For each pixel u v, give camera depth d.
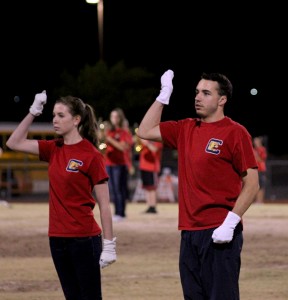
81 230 14.12
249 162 13.45
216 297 13.33
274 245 30.78
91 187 14.33
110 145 40.41
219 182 13.49
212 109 13.70
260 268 25.05
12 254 28.08
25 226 38.66
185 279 13.67
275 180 89.88
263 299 20.20
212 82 13.70
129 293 20.80
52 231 14.23
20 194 71.44
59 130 14.33
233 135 13.51
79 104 14.45
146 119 14.09
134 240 32.31
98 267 14.35
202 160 13.49
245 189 13.43
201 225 13.45
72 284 14.45
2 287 21.55
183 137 13.86
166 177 64.19
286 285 22.11
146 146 45.66
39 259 26.83
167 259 26.86
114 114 39.97
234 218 13.21
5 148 70.88
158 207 54.28
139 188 62.97
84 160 14.16
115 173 40.84
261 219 43.41
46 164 70.94
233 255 13.35
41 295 20.41
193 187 13.55
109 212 14.29
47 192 71.25
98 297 14.38
